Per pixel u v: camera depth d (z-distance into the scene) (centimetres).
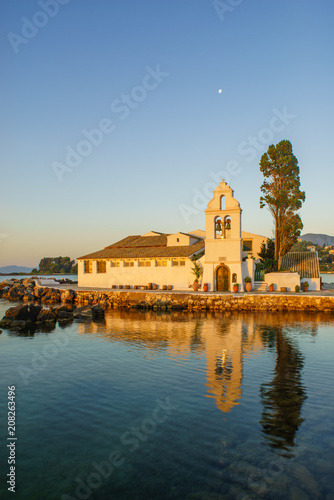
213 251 4456
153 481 856
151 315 3728
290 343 2250
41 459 955
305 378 1571
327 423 1134
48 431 1109
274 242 6022
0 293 7169
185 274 4859
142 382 1551
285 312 3716
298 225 5559
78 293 4959
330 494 801
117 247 5966
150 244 5756
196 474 879
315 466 905
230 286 4350
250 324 3002
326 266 16512
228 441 1029
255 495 798
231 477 866
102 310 3878
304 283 4372
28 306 3328
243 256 4809
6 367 1836
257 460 932
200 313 3806
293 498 786
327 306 3691
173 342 2336
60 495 812
